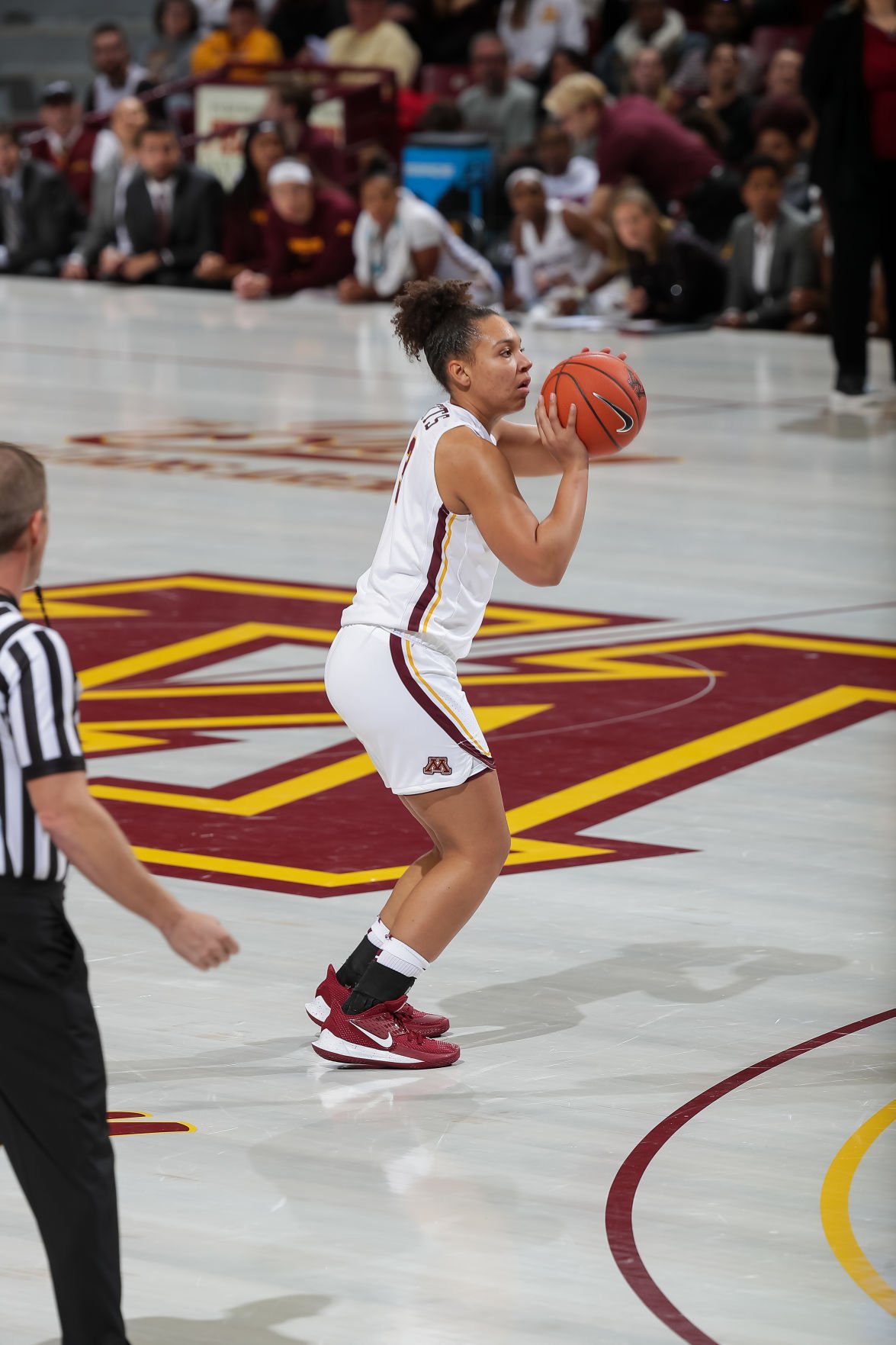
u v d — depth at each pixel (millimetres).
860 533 26812
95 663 19906
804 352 44625
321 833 15086
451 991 12148
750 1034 11516
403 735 10977
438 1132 10242
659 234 47656
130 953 12789
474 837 11156
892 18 33719
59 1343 8242
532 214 48688
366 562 24750
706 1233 9164
